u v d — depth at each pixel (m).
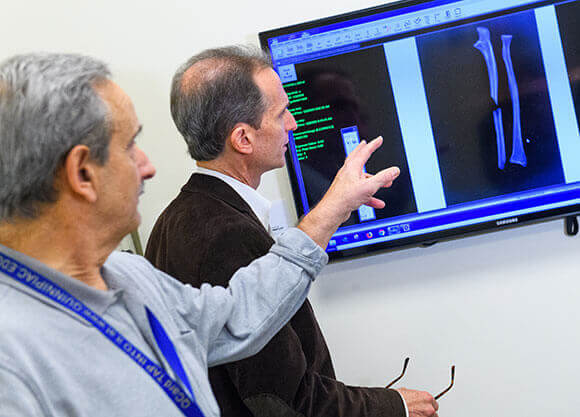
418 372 2.49
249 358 1.49
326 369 1.74
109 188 0.93
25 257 0.87
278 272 1.20
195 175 1.69
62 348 0.86
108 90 0.93
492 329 2.46
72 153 0.88
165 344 0.99
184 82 1.66
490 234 2.41
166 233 1.66
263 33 2.24
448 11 2.20
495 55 2.21
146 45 2.33
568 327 2.45
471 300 2.45
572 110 2.23
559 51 2.20
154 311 1.04
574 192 2.27
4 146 0.84
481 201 2.29
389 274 2.45
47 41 2.33
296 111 2.27
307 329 1.64
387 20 2.21
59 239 0.91
